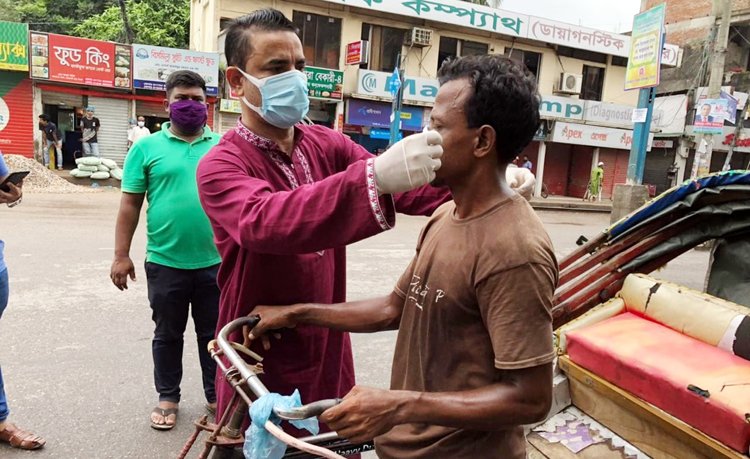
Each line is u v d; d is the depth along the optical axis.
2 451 2.83
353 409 1.17
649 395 1.97
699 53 22.55
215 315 3.26
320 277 1.83
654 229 2.47
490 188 1.33
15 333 4.24
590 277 2.44
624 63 21.78
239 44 1.70
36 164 13.58
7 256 6.43
